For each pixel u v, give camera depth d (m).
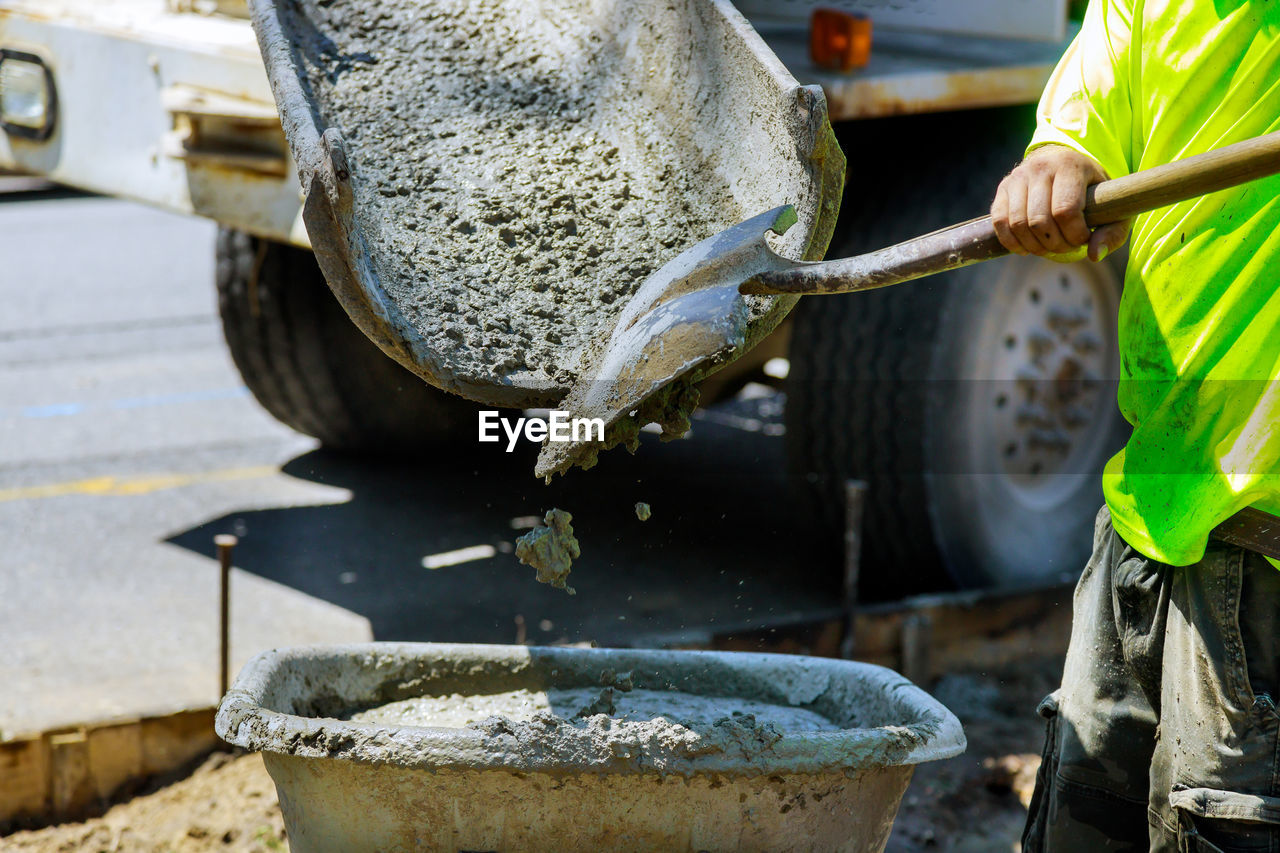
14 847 3.27
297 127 2.31
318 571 4.85
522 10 3.08
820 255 2.39
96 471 6.04
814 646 3.99
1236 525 2.00
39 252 11.19
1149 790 2.16
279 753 2.05
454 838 2.08
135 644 4.14
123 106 4.45
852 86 3.81
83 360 8.11
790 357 4.46
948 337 4.23
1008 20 4.34
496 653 2.68
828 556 4.76
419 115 2.86
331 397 5.69
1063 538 4.74
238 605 4.51
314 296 5.39
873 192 4.41
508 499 5.67
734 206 2.57
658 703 2.63
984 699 4.14
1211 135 2.07
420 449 6.08
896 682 2.47
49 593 4.57
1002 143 4.34
